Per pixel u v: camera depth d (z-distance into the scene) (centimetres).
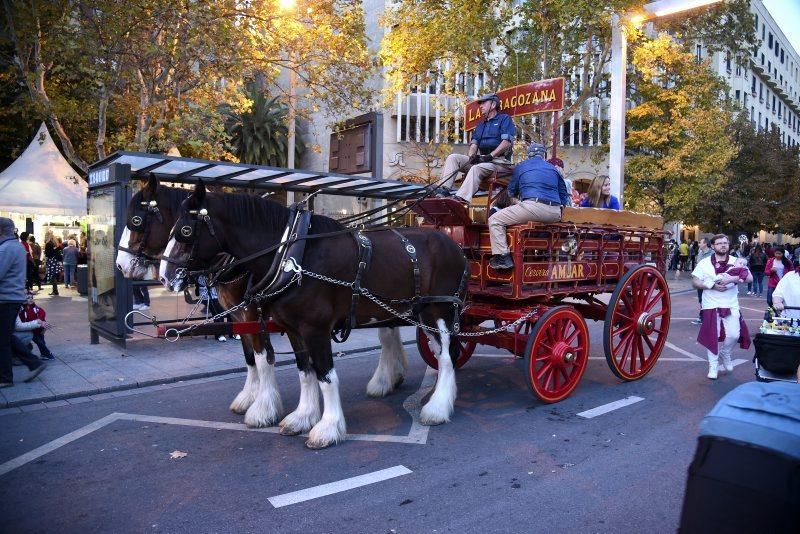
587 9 1277
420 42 1459
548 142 1549
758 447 216
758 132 2994
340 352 894
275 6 1231
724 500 218
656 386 707
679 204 1998
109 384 697
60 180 1495
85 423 570
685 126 1888
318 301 490
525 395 664
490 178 620
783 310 579
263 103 2638
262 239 493
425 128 2464
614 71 1300
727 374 773
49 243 1859
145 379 722
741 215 2870
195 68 1423
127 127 1499
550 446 502
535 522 369
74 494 410
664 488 419
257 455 483
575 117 2444
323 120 2670
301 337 516
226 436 531
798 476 206
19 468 457
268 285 479
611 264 719
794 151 3388
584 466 459
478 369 796
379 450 493
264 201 503
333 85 1366
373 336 1022
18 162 1477
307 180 1002
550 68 1472
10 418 587
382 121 2106
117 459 475
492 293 611
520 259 578
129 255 481
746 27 1830
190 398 661
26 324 745
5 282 664
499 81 1548
